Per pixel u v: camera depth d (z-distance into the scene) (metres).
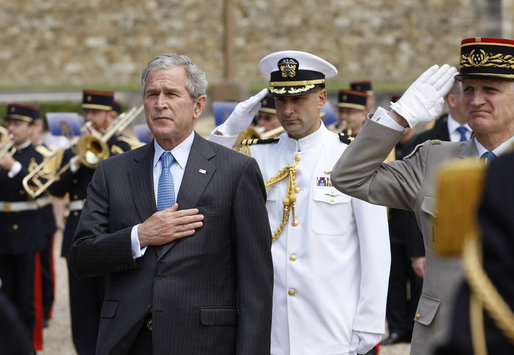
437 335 8.66
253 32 84.38
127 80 85.19
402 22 84.38
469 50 9.00
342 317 11.48
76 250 9.98
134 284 9.64
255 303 9.68
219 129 12.85
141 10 85.25
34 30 86.06
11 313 5.05
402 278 20.06
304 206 11.79
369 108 23.97
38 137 27.66
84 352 17.41
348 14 84.50
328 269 11.52
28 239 20.38
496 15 83.69
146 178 10.12
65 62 85.81
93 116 20.34
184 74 10.17
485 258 4.32
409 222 17.48
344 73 84.69
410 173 9.34
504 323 4.18
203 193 9.83
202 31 84.69
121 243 9.59
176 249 9.57
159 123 10.03
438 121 16.97
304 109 11.89
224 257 9.83
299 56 11.81
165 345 9.36
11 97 68.12
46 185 19.36
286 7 84.44
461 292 4.45
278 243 11.93
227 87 41.34
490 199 4.35
